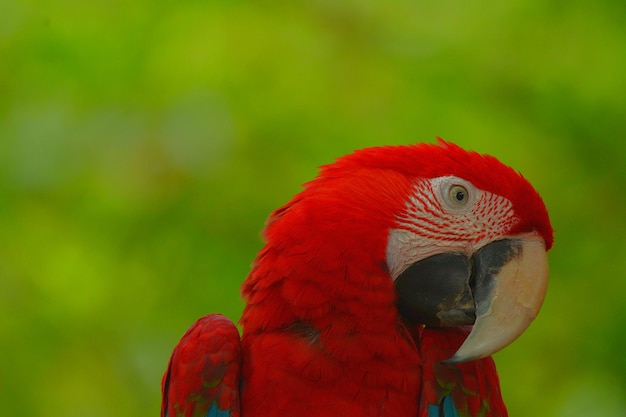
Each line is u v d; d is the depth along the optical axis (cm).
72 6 1224
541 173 1139
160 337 1161
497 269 743
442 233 747
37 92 1218
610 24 1161
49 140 1201
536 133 1150
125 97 1206
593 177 1131
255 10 1223
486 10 1209
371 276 723
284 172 1183
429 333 755
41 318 1174
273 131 1192
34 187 1199
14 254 1192
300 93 1200
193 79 1201
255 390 713
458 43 1199
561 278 1115
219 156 1191
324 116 1191
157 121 1199
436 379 732
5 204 1199
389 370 714
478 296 739
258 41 1209
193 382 724
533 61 1173
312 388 704
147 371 1157
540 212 758
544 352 1119
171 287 1166
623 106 1131
